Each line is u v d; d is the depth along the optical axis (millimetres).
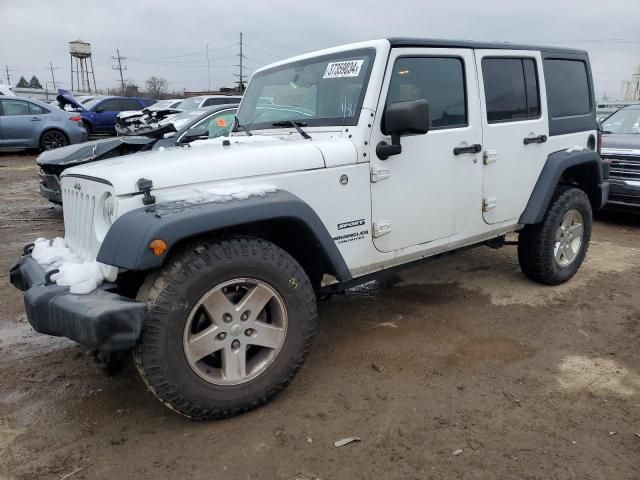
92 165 3039
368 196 3262
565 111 4695
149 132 7590
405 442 2623
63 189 3230
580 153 4668
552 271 4660
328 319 4160
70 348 3684
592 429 2723
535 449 2566
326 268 3152
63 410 2922
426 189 3568
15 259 5691
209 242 2613
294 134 3523
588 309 4305
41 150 14234
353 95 3309
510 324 4031
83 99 23625
